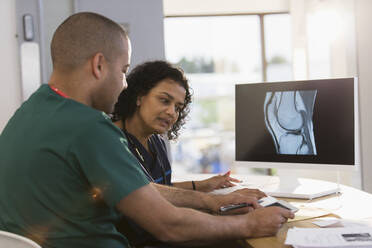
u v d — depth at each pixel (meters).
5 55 2.77
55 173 0.92
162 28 3.05
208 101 4.16
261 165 1.68
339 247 0.94
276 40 4.13
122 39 1.07
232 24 4.11
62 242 0.94
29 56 2.80
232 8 3.98
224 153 4.23
